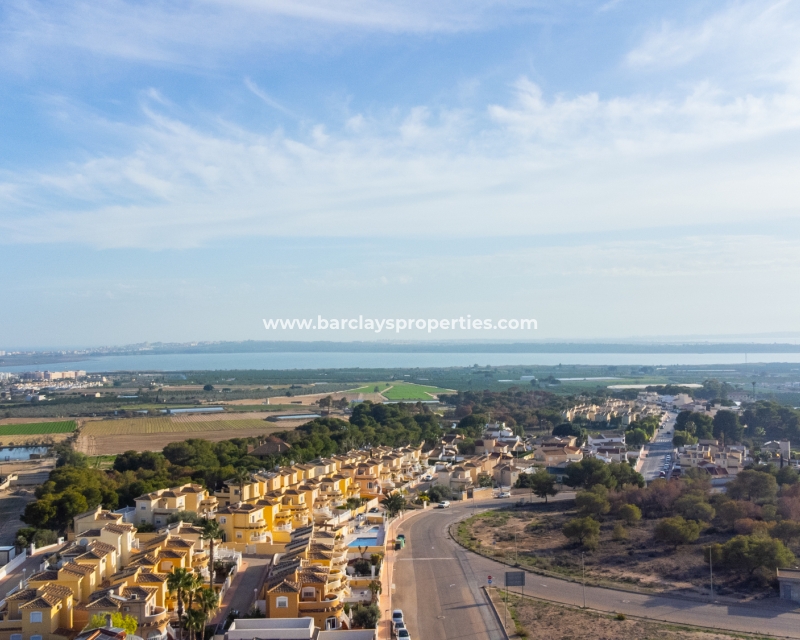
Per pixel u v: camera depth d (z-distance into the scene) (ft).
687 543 446.60
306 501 530.68
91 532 384.68
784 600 354.13
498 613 345.31
